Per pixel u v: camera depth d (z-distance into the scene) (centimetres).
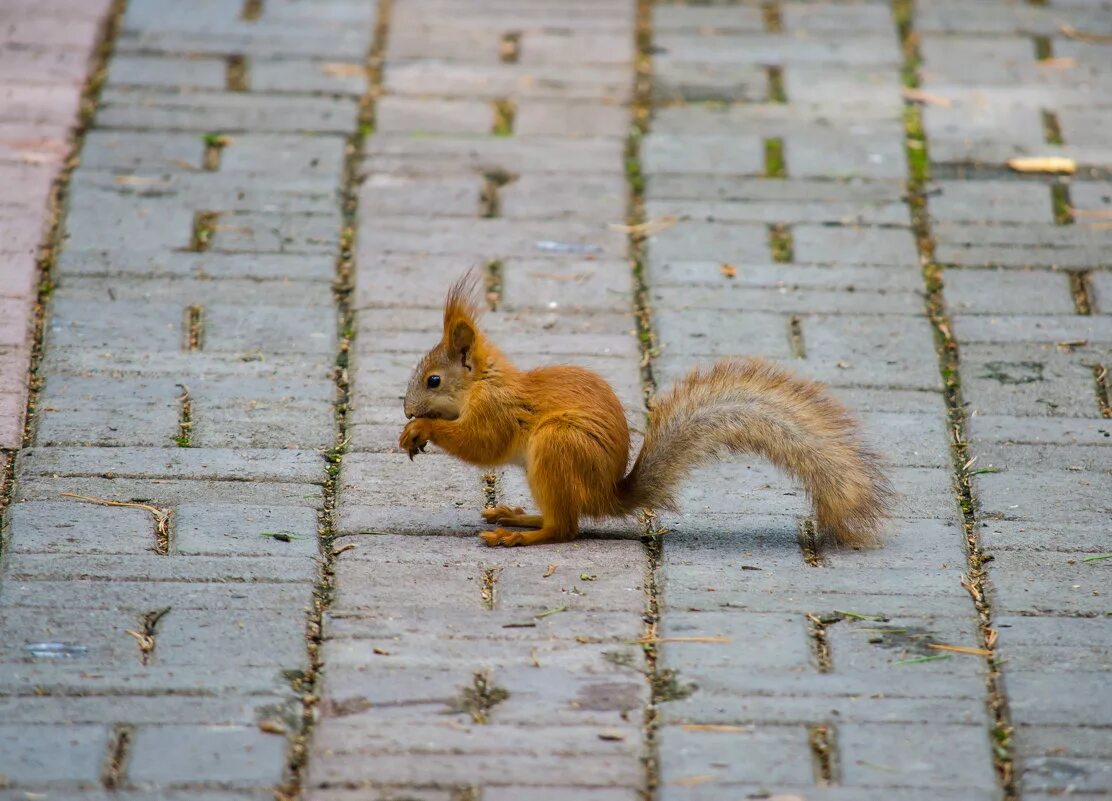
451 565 851
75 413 991
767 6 1669
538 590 826
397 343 1099
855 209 1302
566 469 862
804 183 1341
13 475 922
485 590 827
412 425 884
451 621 793
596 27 1616
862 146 1401
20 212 1235
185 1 1628
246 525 878
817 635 791
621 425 880
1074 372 1081
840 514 866
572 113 1446
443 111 1441
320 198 1290
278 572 831
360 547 866
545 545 878
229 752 686
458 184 1323
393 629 783
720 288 1184
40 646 755
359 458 965
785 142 1405
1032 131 1430
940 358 1102
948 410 1040
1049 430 1011
